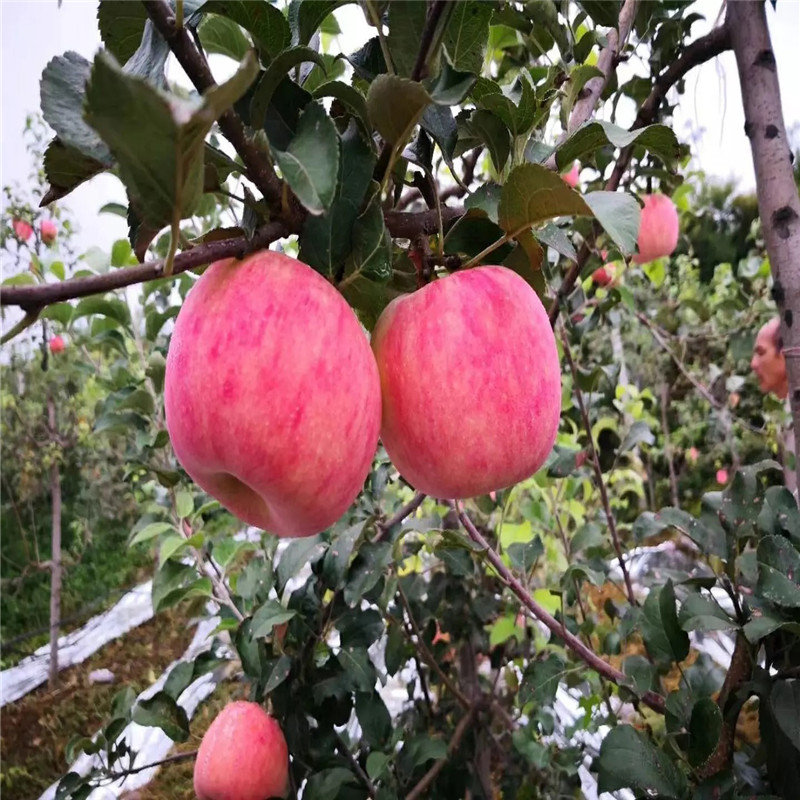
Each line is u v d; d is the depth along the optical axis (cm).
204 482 86
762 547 103
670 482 502
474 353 77
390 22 69
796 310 113
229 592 184
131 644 401
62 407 459
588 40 132
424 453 81
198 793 137
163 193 54
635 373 493
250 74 47
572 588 212
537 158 97
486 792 214
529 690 144
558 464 187
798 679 102
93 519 505
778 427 311
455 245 90
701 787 100
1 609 444
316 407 69
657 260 302
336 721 156
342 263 78
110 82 44
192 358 71
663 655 117
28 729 329
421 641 204
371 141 75
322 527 83
